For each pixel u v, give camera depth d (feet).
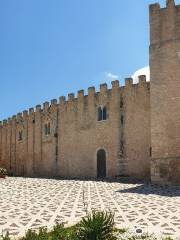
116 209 62.49
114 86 137.69
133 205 66.64
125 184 106.22
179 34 106.01
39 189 95.91
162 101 106.83
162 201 70.69
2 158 210.79
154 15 111.45
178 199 72.95
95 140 143.23
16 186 103.96
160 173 104.73
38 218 55.72
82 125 150.20
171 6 108.37
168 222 51.01
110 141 136.98
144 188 94.02
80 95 152.35
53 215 58.08
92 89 146.82
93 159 143.02
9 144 204.74
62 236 38.32
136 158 127.44
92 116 145.79
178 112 103.50
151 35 111.34
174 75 105.40
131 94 131.64
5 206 67.92
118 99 135.85
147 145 124.67
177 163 101.86
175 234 43.70
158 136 106.22
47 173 168.66
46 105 173.78
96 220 39.14
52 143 166.91
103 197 78.23
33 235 36.24
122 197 77.66
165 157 104.22
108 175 136.15
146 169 124.16
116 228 46.47
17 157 195.62
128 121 131.64
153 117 107.96
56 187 100.07
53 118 167.84
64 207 66.03
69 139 156.46
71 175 153.07
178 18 106.73
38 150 176.96
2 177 142.31
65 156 157.99
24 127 190.80
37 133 179.01
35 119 181.57
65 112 160.35
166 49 107.86
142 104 127.65
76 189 94.12
